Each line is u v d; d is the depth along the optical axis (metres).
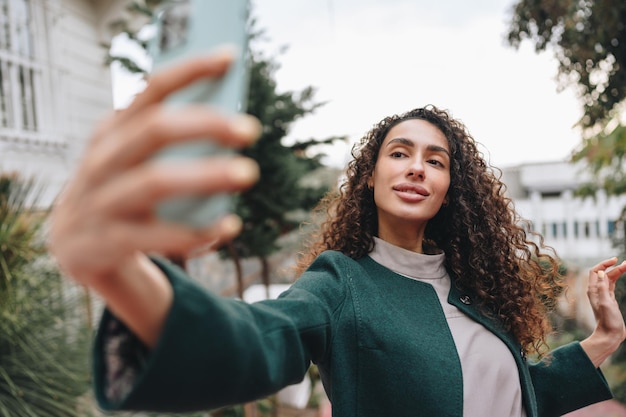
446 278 1.31
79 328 3.23
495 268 1.37
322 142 4.64
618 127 5.43
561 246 13.82
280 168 4.44
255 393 0.63
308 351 0.91
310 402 5.94
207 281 7.33
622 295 5.95
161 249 0.36
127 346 0.52
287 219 4.72
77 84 5.53
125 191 0.32
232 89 0.38
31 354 2.75
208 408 0.57
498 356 1.19
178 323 0.50
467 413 1.09
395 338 1.06
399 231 1.29
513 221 1.58
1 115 4.64
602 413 6.13
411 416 1.03
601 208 13.39
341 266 1.15
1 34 4.73
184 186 0.31
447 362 1.08
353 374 1.03
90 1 5.78
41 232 3.09
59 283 3.13
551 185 14.81
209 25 0.40
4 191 3.21
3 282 2.73
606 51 4.89
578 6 4.80
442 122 1.36
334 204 1.52
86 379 3.08
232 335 0.56
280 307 0.86
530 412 1.21
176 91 0.34
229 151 0.35
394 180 1.24
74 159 5.34
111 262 0.36
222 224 0.35
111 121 0.36
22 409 2.69
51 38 5.18
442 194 1.26
